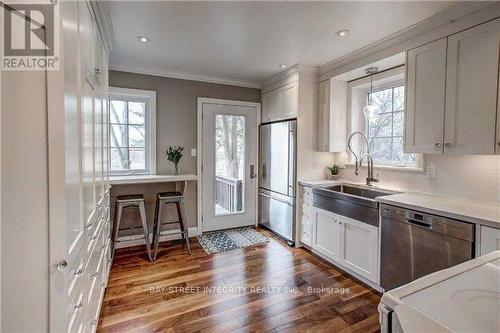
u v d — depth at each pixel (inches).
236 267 110.0
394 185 109.3
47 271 31.9
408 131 89.8
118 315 77.9
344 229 104.5
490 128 68.8
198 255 122.0
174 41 99.6
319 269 108.4
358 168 125.7
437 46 80.5
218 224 155.9
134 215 133.1
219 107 152.6
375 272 91.1
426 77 83.7
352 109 128.2
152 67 131.0
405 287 30.4
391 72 109.5
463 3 71.6
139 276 101.9
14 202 29.8
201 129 148.2
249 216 163.3
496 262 36.9
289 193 135.1
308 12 77.8
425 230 74.7
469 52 72.7
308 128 132.1
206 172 151.0
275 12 78.3
